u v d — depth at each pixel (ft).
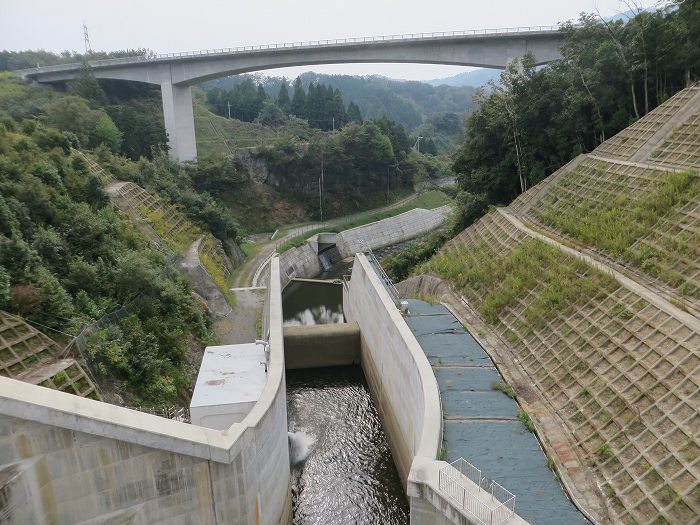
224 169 273.54
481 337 84.33
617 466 50.55
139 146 257.55
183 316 101.04
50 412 45.91
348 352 128.47
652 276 72.74
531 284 87.10
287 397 113.19
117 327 79.51
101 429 48.24
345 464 89.81
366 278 116.16
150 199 161.89
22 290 72.23
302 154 297.53
